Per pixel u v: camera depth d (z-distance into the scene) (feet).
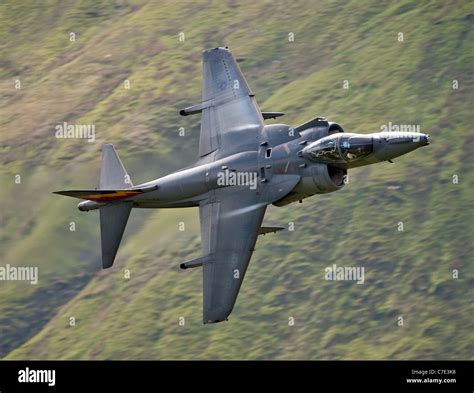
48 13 621.72
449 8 553.23
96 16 617.21
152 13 610.65
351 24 565.53
